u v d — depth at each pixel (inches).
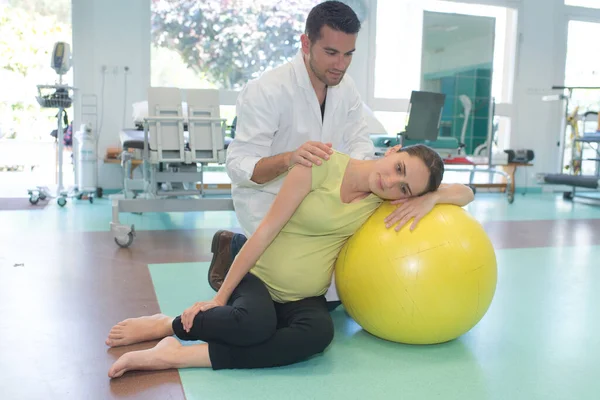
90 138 194.2
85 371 54.1
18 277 88.7
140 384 51.6
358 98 78.5
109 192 210.1
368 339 65.5
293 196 56.7
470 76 251.1
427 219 59.8
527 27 256.2
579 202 222.8
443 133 249.6
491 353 61.6
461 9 245.6
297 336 55.6
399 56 240.4
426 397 50.4
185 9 210.1
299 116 70.5
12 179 227.5
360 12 227.3
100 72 203.9
